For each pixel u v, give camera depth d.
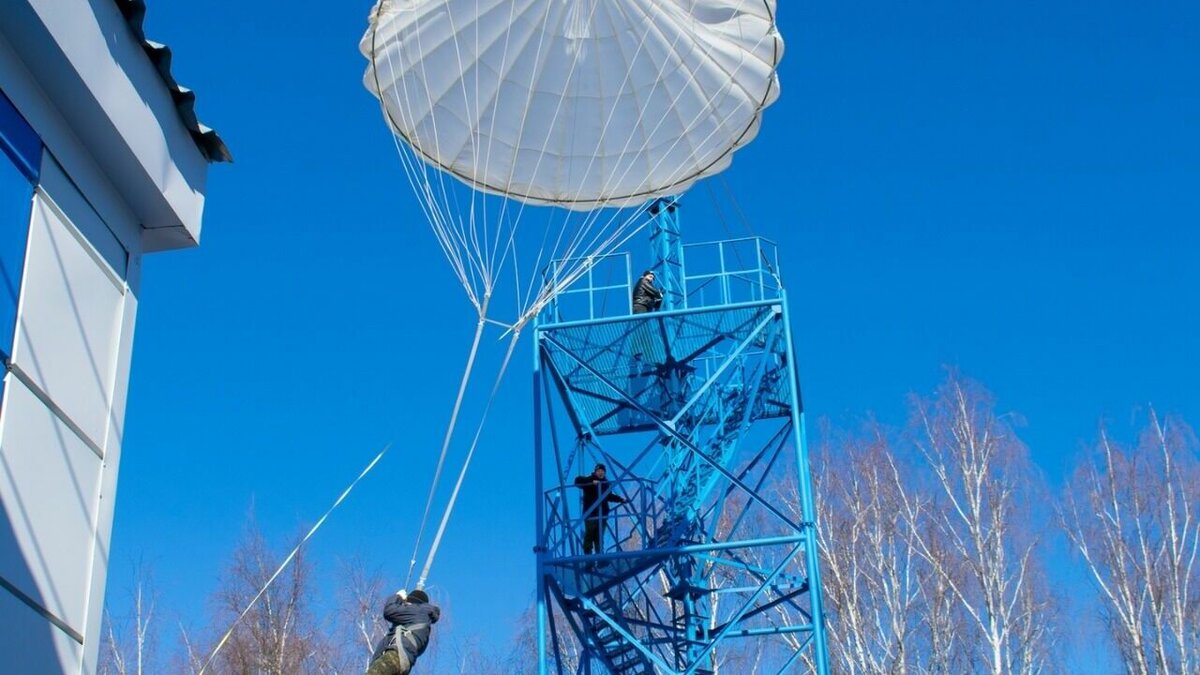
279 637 33.03
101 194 12.30
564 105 19.23
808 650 32.72
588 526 20.72
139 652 33.38
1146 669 30.03
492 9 18.33
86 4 11.56
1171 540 31.56
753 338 20.81
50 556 10.77
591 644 20.44
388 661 13.46
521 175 19.70
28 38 10.94
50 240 11.33
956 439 34.06
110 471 11.86
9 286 10.63
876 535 33.47
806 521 19.78
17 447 10.50
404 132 18.92
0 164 10.66
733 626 19.48
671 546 20.31
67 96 11.53
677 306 22.41
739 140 19.47
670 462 21.36
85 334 11.75
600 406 22.20
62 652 10.80
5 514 10.23
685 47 18.81
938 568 32.38
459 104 19.03
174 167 13.10
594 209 20.09
